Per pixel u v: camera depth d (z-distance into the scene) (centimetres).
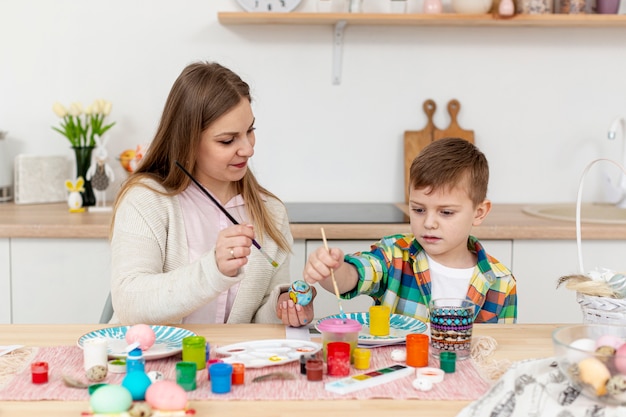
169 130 166
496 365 113
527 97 288
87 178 263
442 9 278
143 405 93
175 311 137
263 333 135
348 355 110
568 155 291
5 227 228
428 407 98
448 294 165
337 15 259
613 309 126
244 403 99
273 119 285
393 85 285
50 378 108
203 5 278
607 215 276
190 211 170
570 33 285
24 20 276
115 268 153
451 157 155
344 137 286
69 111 266
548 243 234
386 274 165
